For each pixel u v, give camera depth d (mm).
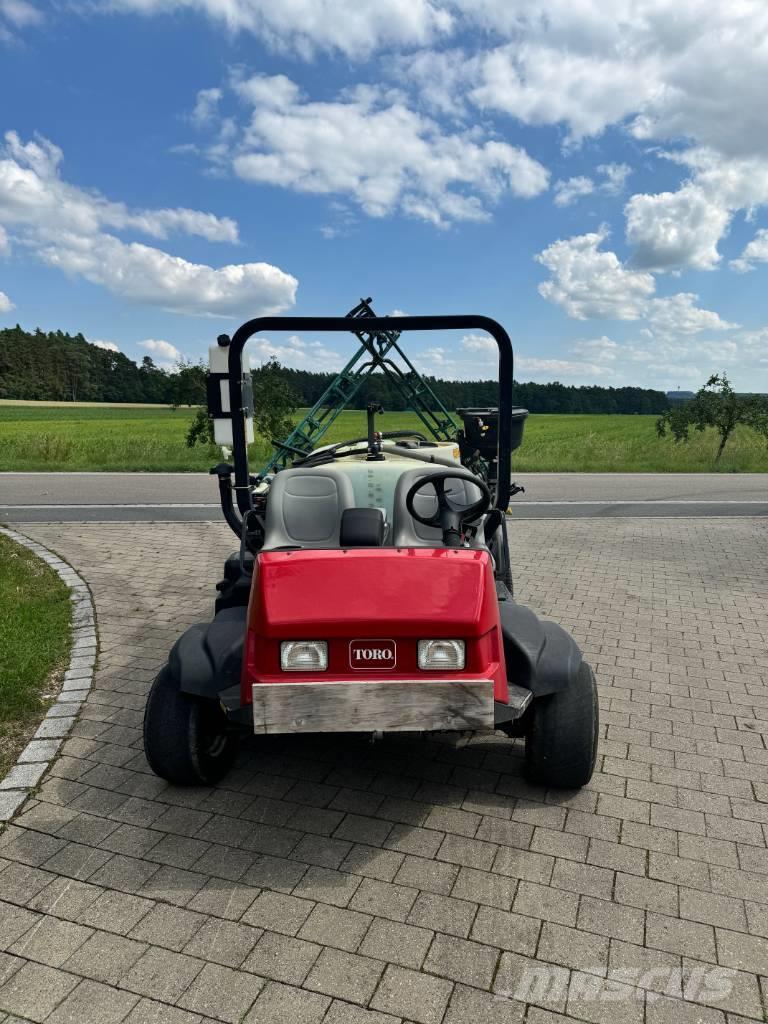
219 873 3004
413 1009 2355
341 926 2711
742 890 2914
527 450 23531
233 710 3070
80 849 3154
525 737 3584
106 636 5719
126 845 3184
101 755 3924
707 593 7031
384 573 3084
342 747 4039
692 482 15445
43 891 2896
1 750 3965
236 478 4289
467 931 2686
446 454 5207
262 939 2648
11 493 12938
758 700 4668
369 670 2947
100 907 2811
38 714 4371
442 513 3672
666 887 2928
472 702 2887
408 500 3639
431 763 3869
